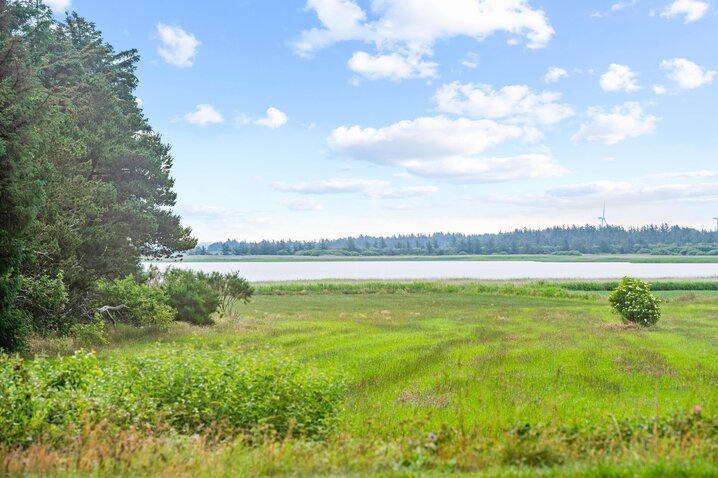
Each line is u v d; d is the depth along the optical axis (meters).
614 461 7.35
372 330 32.03
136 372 11.70
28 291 23.77
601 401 14.55
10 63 22.33
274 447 8.60
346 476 7.44
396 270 155.88
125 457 7.92
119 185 36.59
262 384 10.93
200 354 12.51
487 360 21.28
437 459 8.08
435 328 33.09
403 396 15.32
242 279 41.62
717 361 20.67
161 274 40.25
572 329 31.86
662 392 15.63
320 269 164.75
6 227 20.17
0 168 20.12
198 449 8.56
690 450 7.66
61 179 28.25
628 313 32.81
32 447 8.17
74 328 25.22
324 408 11.11
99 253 30.59
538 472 7.03
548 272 136.62
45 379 10.71
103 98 37.88
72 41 46.62
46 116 24.16
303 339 27.94
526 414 12.98
